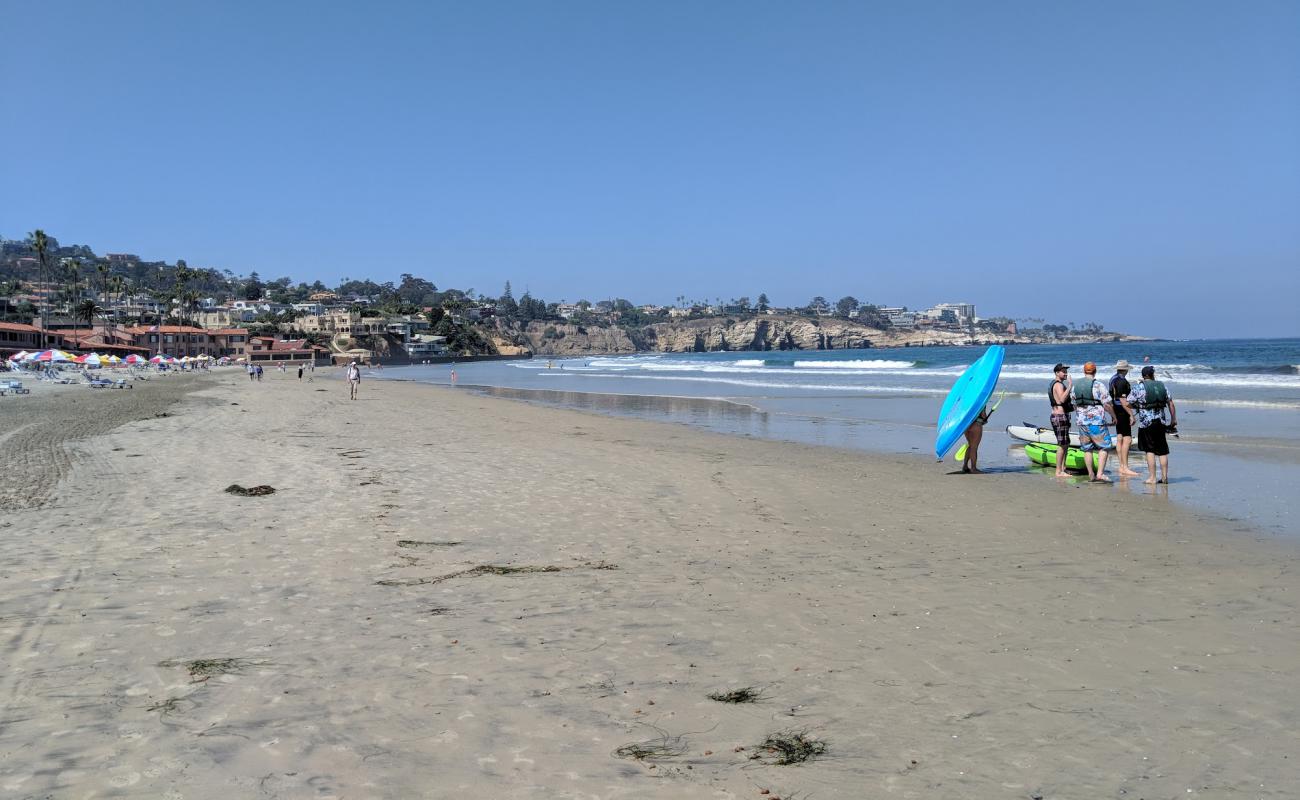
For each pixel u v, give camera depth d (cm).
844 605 657
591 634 580
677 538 926
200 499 1109
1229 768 386
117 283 17475
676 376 6794
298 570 753
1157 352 10612
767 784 370
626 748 403
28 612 608
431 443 1956
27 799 341
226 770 371
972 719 440
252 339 17300
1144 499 1181
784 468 1541
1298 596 679
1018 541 910
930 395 3675
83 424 2316
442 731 418
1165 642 564
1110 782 374
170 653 527
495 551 851
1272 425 2109
